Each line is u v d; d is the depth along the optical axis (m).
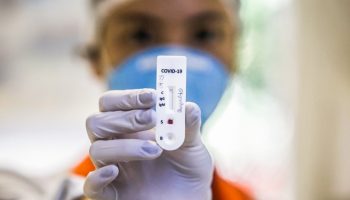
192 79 0.78
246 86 1.33
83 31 1.18
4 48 1.56
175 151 0.51
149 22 0.83
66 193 0.65
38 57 1.59
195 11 0.83
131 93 0.48
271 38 1.27
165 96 0.47
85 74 1.58
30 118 1.60
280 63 1.25
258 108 1.36
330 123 1.07
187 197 0.52
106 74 0.89
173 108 0.46
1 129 1.57
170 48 0.81
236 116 1.38
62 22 1.56
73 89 1.61
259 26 1.27
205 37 0.86
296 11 1.09
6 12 1.54
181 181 0.52
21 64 1.58
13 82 1.59
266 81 1.31
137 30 0.85
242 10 1.15
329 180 1.09
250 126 1.38
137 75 0.79
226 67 0.89
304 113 1.10
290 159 1.18
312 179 1.10
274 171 1.32
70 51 1.57
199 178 0.52
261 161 1.35
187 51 0.82
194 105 0.48
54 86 1.61
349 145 1.08
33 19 1.56
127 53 0.85
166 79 0.46
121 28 0.85
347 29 0.98
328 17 1.01
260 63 1.29
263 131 1.37
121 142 0.47
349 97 1.04
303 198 1.11
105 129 0.48
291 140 1.17
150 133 0.50
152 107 0.47
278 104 1.31
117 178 0.52
